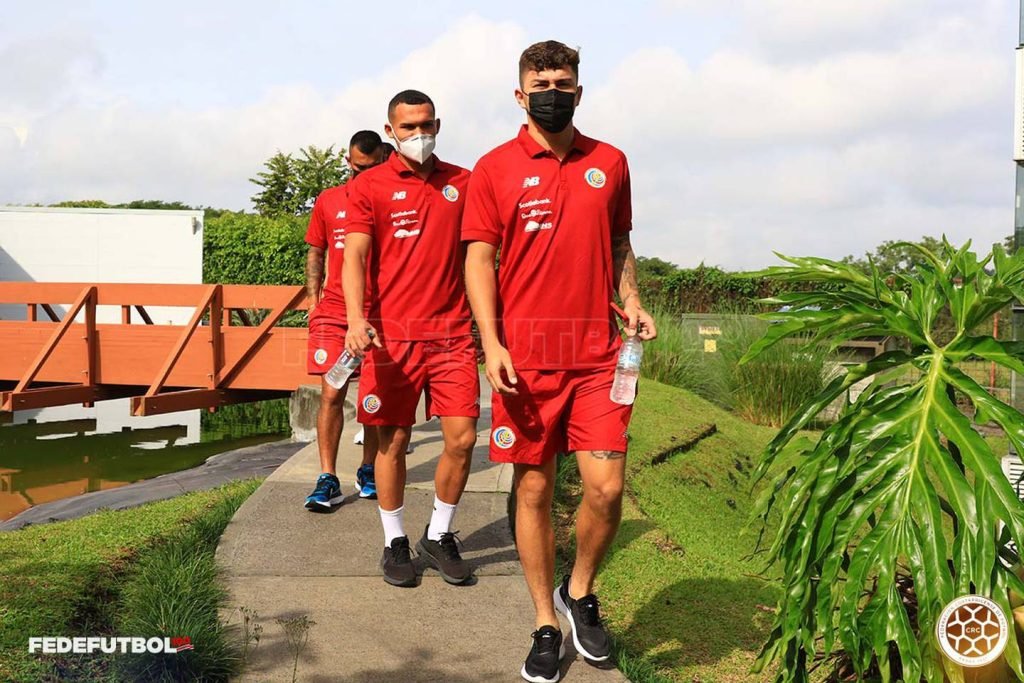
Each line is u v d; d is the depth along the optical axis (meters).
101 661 3.11
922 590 2.46
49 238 21.34
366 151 5.12
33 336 11.34
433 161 3.91
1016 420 2.53
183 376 10.87
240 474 6.64
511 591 3.90
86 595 3.71
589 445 3.09
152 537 4.44
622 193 3.23
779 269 3.07
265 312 15.18
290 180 41.25
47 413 12.44
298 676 3.08
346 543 4.33
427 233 3.83
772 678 3.54
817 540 2.61
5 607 3.46
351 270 3.84
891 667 2.91
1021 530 2.38
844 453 2.70
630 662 3.42
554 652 3.12
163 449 9.67
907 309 2.90
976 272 2.92
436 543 3.96
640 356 3.08
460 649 3.34
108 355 11.12
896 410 2.70
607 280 3.12
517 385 3.10
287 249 20.34
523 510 3.18
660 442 7.35
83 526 4.68
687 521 5.80
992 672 2.49
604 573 4.52
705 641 3.90
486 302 3.12
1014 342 2.72
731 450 8.18
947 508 2.79
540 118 2.98
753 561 5.17
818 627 2.64
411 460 5.95
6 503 7.05
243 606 3.62
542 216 3.03
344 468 5.63
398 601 3.74
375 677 3.10
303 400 8.49
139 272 21.25
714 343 12.00
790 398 10.56
